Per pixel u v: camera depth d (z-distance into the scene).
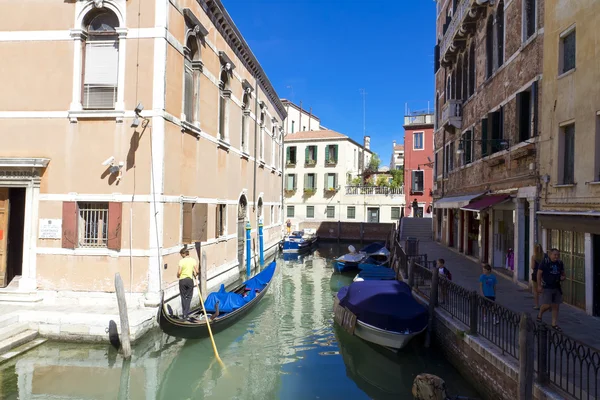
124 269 9.68
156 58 9.78
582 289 8.56
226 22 14.07
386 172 40.28
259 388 7.69
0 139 10.10
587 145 8.17
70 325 8.72
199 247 12.23
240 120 16.77
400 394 7.54
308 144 38.00
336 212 36.97
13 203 10.72
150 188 9.70
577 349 4.78
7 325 8.52
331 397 7.40
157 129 9.73
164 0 9.84
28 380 7.39
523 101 10.76
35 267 9.88
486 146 13.68
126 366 8.05
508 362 6.05
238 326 10.94
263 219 21.84
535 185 10.09
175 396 7.30
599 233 7.36
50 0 10.09
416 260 13.45
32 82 10.07
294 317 12.48
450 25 18.42
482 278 8.38
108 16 10.19
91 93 10.07
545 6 9.66
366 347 9.45
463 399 6.48
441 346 8.92
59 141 9.95
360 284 10.73
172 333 8.86
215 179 13.69
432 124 33.53
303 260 24.97
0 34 10.17
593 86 8.03
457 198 16.47
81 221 10.00
